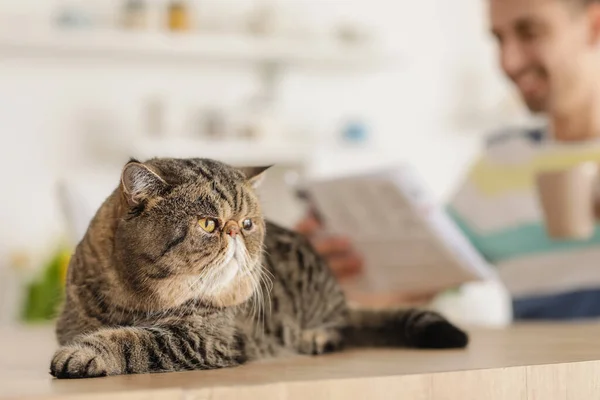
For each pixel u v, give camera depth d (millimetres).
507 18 2488
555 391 956
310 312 1336
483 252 2453
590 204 2285
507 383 921
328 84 3783
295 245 1390
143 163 1112
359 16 3828
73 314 1143
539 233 2385
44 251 3373
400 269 1840
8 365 1169
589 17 2408
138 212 1096
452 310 2109
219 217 1121
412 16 3891
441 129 3914
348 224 1860
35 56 3410
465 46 3945
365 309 1405
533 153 2488
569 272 2307
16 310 3207
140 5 3404
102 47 3340
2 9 3354
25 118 3408
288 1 3727
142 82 3539
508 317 2336
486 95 3938
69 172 3449
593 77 2424
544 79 2467
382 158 3797
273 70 3658
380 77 3850
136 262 1084
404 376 861
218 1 3602
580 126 2449
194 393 765
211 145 3469
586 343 1260
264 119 3539
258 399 792
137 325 1094
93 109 3479
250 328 1182
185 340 1040
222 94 3633
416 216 1707
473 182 2553
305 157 3578
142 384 820
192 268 1099
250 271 1165
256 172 1278
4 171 3387
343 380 832
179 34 3408
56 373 911
